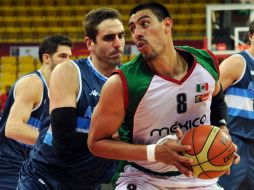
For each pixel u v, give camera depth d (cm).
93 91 594
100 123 483
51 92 579
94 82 597
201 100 502
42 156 617
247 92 802
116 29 587
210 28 2170
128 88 475
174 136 489
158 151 468
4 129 767
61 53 762
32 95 723
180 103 493
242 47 2044
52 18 2678
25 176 632
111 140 490
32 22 2677
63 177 613
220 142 473
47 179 614
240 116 805
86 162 601
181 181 529
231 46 2166
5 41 2623
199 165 470
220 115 562
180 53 504
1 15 2695
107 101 479
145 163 524
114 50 589
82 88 589
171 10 2653
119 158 488
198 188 535
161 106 488
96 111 487
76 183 619
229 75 796
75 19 2670
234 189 807
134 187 526
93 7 2698
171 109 493
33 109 734
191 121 509
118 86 476
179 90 488
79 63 603
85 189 630
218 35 2184
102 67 602
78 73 594
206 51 523
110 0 2719
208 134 477
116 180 552
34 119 738
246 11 2519
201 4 2655
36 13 2702
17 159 786
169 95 487
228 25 2517
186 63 503
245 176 810
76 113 588
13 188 794
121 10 2670
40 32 2642
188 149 464
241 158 807
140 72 484
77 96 589
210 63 517
